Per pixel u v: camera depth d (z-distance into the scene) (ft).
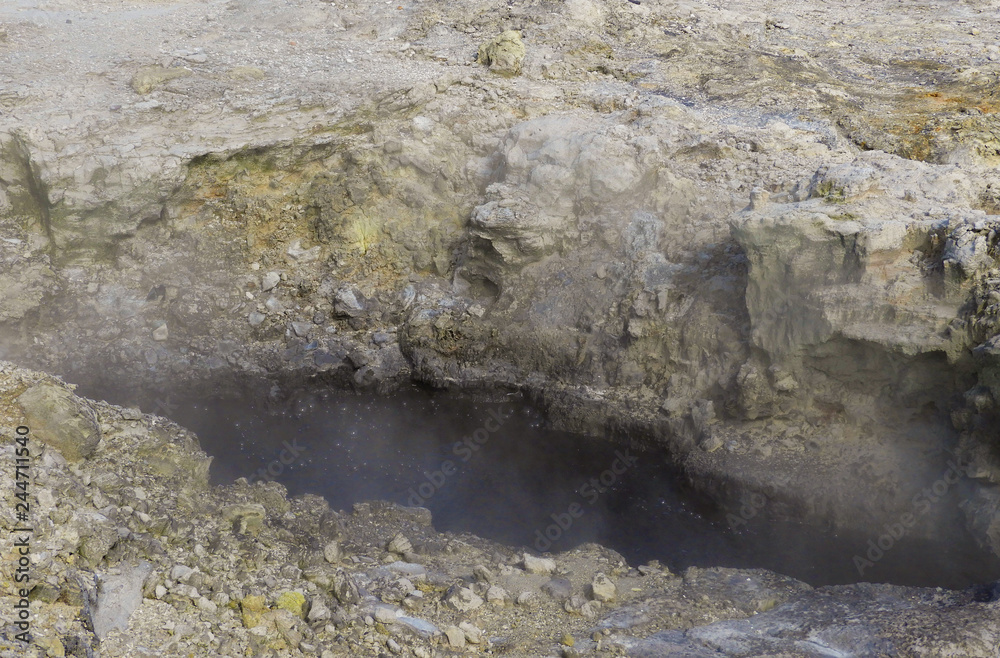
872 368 35.70
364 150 48.98
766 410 38.32
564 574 28.37
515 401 44.21
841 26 65.98
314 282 48.26
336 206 48.42
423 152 49.16
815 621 25.39
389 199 49.03
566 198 46.16
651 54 58.18
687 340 41.16
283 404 44.34
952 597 26.71
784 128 48.52
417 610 25.53
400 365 46.29
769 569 31.73
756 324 38.04
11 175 46.29
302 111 50.24
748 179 44.98
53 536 23.15
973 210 35.88
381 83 51.37
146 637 21.88
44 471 25.54
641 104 50.19
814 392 37.58
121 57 53.52
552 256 46.32
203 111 49.39
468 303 47.32
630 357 42.63
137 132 48.14
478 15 61.21
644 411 41.14
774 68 56.90
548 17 60.03
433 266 48.91
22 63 51.75
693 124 48.75
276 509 31.01
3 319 44.32
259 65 53.93
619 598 26.99
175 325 46.85
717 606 26.89
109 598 22.45
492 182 48.85
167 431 31.40
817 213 35.53
